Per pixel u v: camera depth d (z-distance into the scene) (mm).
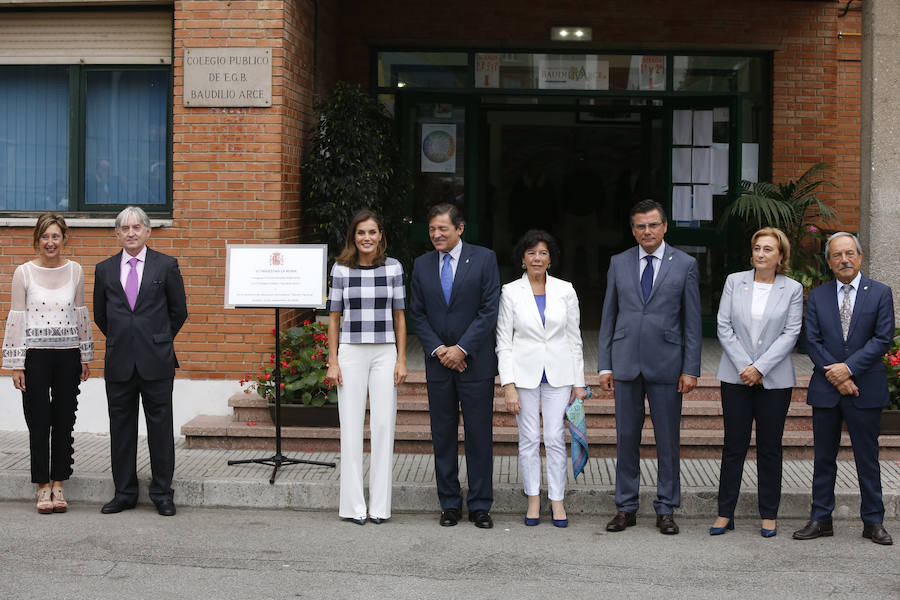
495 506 6848
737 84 10922
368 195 9117
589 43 10695
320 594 5168
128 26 8891
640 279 6418
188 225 8367
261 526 6465
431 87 10852
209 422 8016
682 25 10695
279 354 7297
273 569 5574
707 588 5301
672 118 10992
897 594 5215
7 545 5973
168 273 6707
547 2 10695
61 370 6723
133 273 6652
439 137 10883
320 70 9727
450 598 5125
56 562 5652
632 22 10703
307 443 7770
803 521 6664
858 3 10805
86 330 6879
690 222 11031
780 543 6152
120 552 5855
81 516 6660
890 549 6023
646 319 6359
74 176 9031
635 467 6484
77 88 8984
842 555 5898
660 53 10875
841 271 6188
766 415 6223
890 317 6145
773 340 6191
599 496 6812
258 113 8312
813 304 6285
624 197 14367
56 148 9102
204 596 5117
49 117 9094
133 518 6621
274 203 8328
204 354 8383
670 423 6375
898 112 8109
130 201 9039
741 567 5664
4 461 7445
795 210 9945
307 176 9047
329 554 5867
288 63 8508
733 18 10688
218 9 8289
